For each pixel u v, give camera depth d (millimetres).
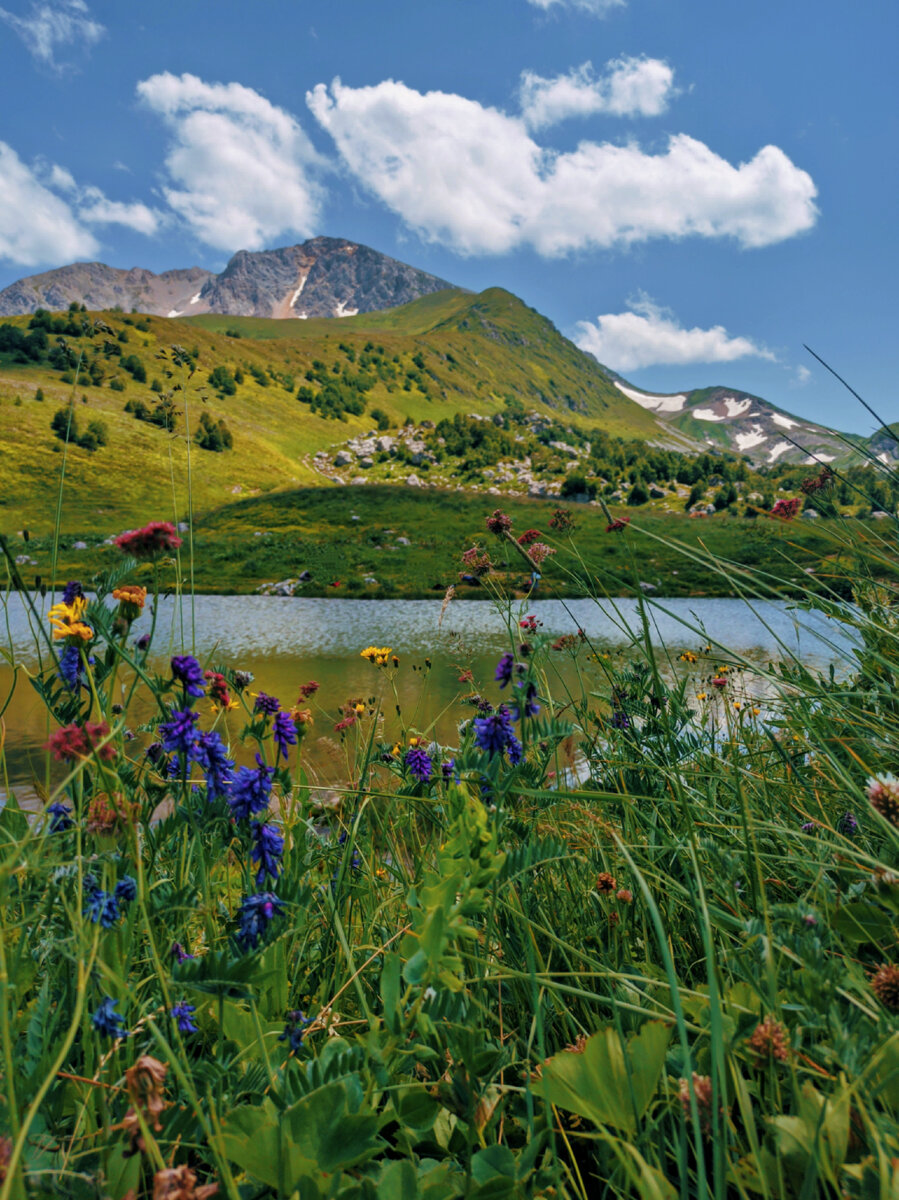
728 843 1575
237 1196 770
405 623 19797
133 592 1223
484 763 1367
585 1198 965
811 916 1006
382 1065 1000
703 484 83438
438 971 968
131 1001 1040
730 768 1892
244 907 1049
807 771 1950
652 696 2023
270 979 1187
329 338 196250
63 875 970
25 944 1092
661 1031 1018
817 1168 734
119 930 1042
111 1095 952
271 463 102250
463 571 2061
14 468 56562
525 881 1547
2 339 87125
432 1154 1129
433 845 1812
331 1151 918
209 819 1243
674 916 1486
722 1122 859
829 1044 948
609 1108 955
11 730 5562
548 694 1912
